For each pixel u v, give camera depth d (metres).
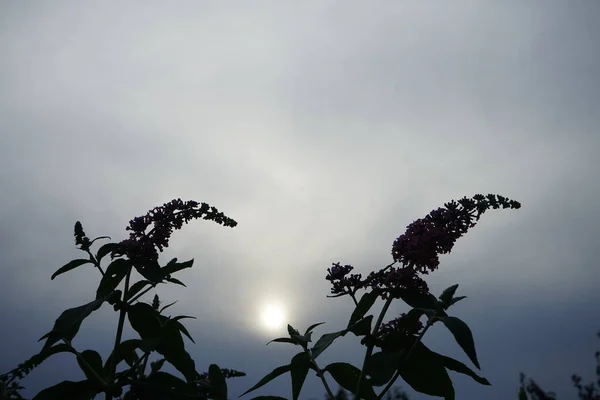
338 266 5.00
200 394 4.52
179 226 5.36
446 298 4.31
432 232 4.91
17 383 4.01
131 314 4.86
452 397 4.44
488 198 5.05
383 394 4.43
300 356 4.71
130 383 4.47
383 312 4.73
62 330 4.53
